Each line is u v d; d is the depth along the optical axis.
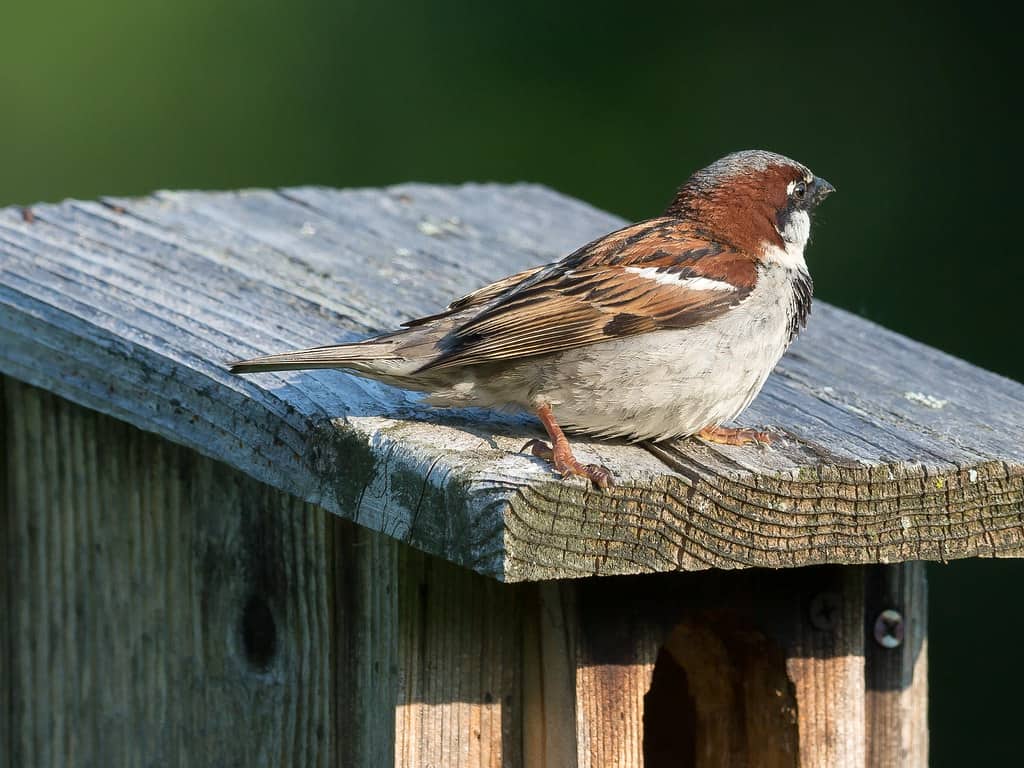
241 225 12.19
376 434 7.75
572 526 7.05
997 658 17.20
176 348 9.05
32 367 9.65
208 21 21.52
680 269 8.50
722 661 9.16
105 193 21.23
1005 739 17.08
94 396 9.37
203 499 9.49
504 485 6.94
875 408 9.05
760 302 8.53
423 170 21.16
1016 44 19.64
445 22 21.44
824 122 20.53
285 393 8.42
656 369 8.12
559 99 21.27
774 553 7.55
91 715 10.16
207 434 8.75
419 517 7.34
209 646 9.54
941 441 8.29
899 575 9.23
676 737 9.77
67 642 10.22
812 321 11.05
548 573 7.05
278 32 21.44
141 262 10.83
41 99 21.39
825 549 7.64
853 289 19.69
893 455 7.88
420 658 8.04
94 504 10.04
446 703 8.09
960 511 7.81
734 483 7.36
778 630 8.64
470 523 7.01
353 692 8.58
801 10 20.91
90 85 21.42
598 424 8.21
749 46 21.05
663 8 21.36
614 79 21.25
